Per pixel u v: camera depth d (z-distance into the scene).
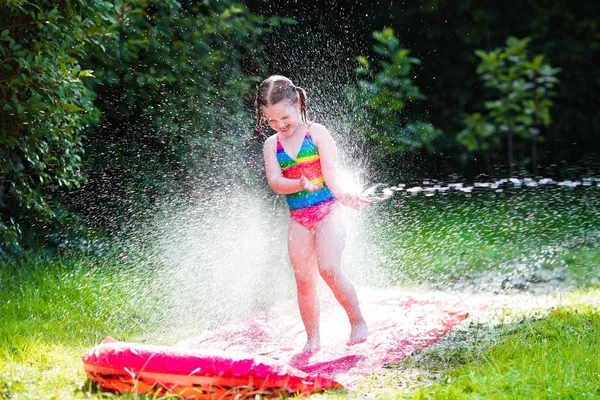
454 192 15.01
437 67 16.75
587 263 10.25
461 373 5.91
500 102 15.73
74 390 5.47
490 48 16.77
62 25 8.78
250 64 13.67
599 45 16.38
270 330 7.38
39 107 8.36
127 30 11.55
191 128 12.09
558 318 7.18
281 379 5.46
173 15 12.36
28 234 10.16
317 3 15.70
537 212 13.38
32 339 6.68
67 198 11.33
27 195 9.19
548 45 16.53
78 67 8.77
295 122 6.90
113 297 8.48
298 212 6.84
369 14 16.44
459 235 12.06
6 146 8.95
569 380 5.60
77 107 8.75
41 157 9.41
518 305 7.99
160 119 11.77
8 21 8.58
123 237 11.01
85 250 10.32
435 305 7.92
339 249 6.66
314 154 6.88
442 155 16.34
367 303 8.12
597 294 8.45
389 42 15.35
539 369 5.82
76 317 7.69
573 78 16.58
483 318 7.46
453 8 16.47
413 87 15.39
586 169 16.33
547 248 11.15
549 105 15.81
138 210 11.57
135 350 5.45
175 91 12.08
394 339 6.84
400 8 16.47
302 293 6.77
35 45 8.34
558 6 16.31
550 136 16.69
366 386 5.73
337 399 5.43
